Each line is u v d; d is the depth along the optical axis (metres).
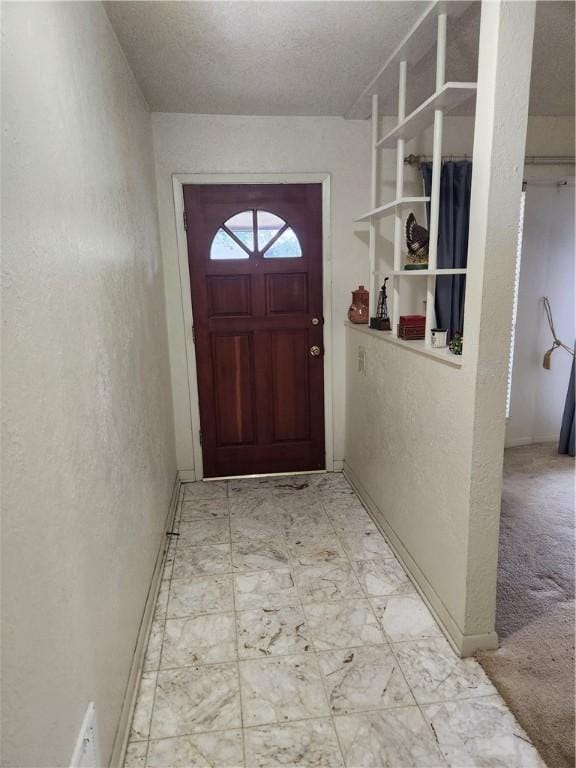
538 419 4.03
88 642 1.20
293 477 3.54
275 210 3.23
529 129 3.44
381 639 1.93
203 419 3.45
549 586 2.23
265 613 2.10
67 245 1.20
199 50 2.17
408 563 2.34
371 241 2.88
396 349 2.39
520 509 2.97
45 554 0.95
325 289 3.34
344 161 3.21
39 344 0.98
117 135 1.94
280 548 2.61
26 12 1.00
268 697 1.67
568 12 1.97
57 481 1.04
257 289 3.32
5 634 0.76
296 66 2.37
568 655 1.81
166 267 3.21
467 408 1.70
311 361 3.45
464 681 1.72
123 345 1.83
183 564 2.47
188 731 1.56
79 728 1.10
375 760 1.45
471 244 1.64
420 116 2.07
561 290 3.84
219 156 3.11
